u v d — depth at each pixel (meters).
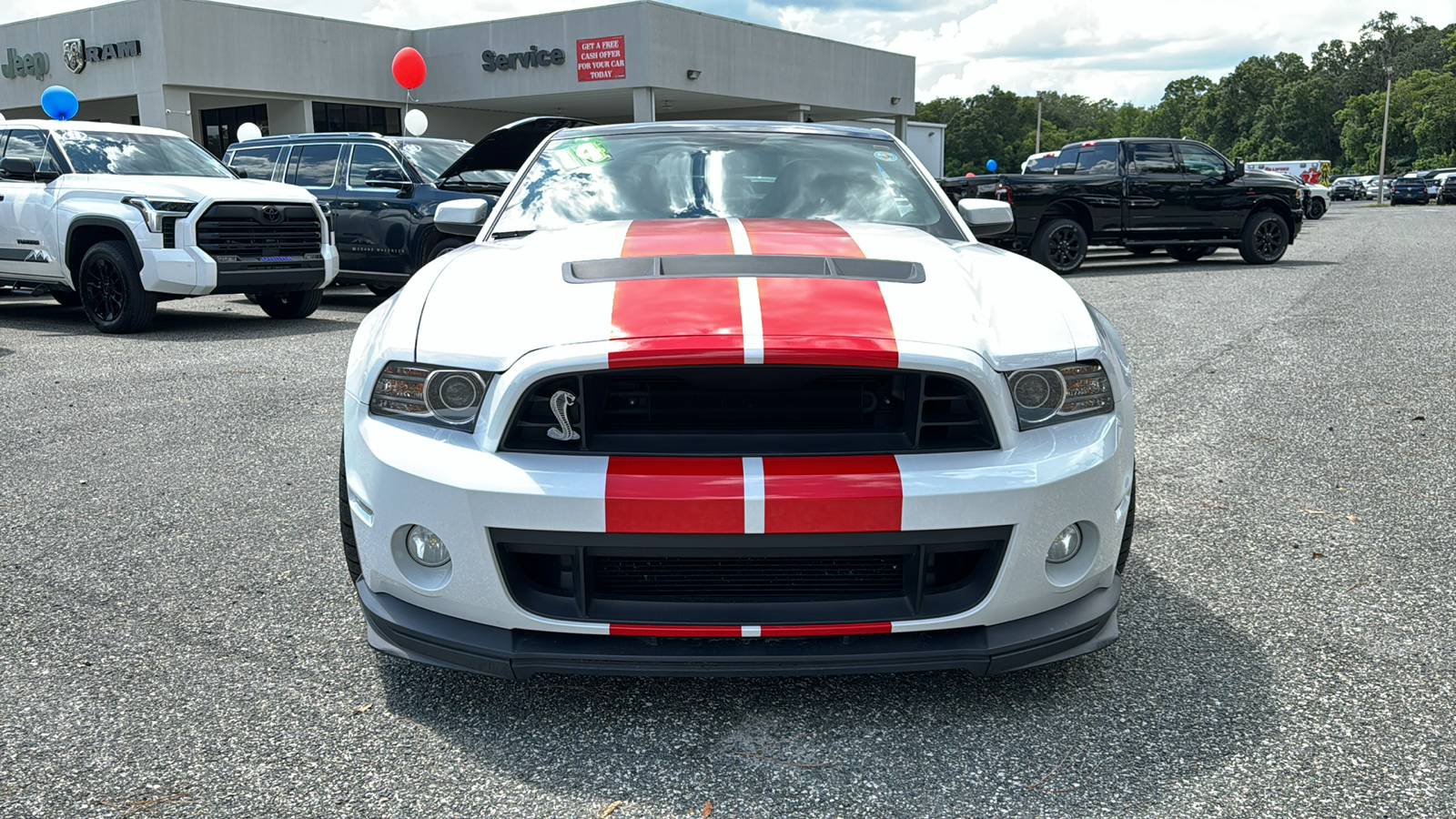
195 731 2.14
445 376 2.04
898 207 3.18
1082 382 2.12
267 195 8.21
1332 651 2.48
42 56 25.17
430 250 9.22
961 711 2.21
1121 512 2.17
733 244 2.60
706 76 27.81
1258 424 4.77
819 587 2.03
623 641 2.00
